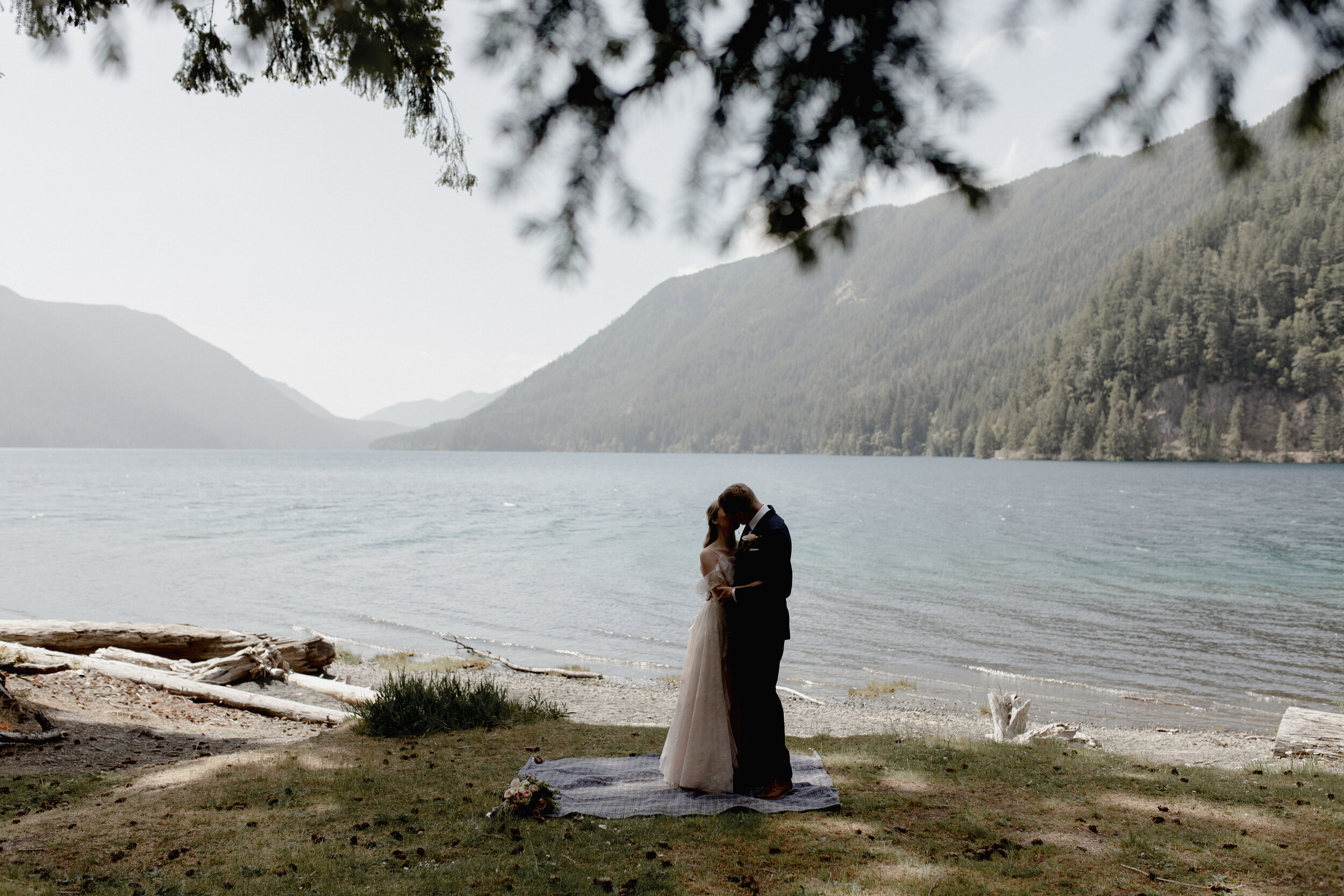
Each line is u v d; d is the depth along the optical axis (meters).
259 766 5.75
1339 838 4.34
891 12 2.23
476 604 19.95
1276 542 32.81
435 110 4.33
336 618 18.12
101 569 24.11
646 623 18.06
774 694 4.86
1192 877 3.79
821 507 53.97
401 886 3.59
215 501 55.72
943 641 16.11
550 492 74.25
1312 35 2.12
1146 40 2.20
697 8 2.47
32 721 6.86
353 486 82.00
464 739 6.93
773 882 3.66
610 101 2.66
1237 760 7.69
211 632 10.91
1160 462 142.25
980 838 4.30
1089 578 23.64
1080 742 8.58
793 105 2.57
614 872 3.75
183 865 3.86
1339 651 15.20
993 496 65.44
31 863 3.88
